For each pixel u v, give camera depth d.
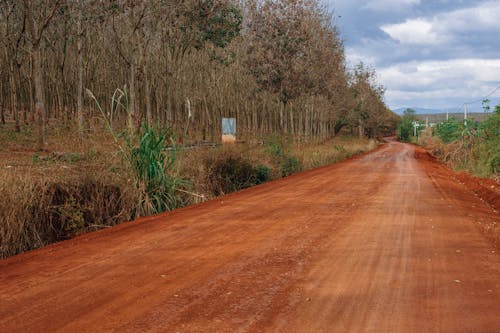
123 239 6.82
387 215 8.91
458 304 4.00
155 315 3.76
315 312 3.82
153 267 5.26
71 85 39.00
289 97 30.86
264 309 3.90
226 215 8.92
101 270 5.14
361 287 4.52
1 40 29.03
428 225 7.89
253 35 29.97
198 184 12.62
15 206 7.36
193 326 3.52
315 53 33.41
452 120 41.91
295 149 26.58
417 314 3.77
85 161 11.77
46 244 7.84
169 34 31.33
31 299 4.18
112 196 9.40
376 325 3.53
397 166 24.67
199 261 5.52
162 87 39.69
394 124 157.25
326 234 7.12
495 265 5.34
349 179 16.84
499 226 7.87
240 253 5.92
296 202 10.73
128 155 10.10
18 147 20.77
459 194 12.65
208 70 41.00
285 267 5.26
